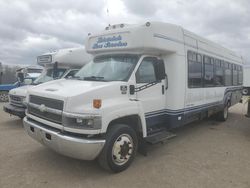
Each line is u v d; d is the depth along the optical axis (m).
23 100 8.32
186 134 8.32
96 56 6.49
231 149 6.66
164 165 5.39
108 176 4.77
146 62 5.86
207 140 7.56
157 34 5.83
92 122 4.36
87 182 4.51
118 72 5.52
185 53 6.94
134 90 5.39
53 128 4.73
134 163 5.45
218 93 9.93
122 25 6.07
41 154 5.82
